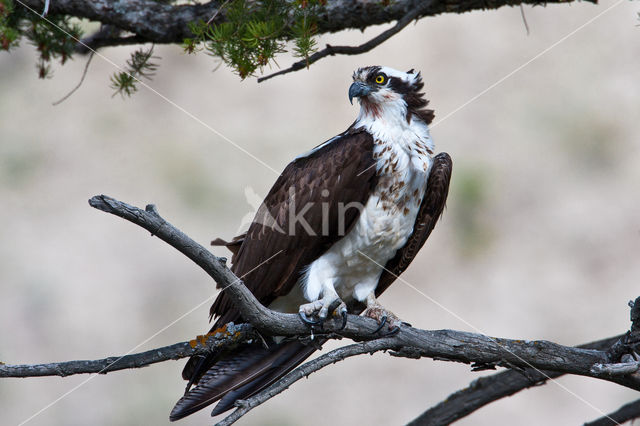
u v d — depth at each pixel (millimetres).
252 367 6355
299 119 14297
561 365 5809
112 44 7262
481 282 13516
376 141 6758
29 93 14922
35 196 14164
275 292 6742
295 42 6078
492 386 6938
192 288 13406
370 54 15008
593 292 13336
